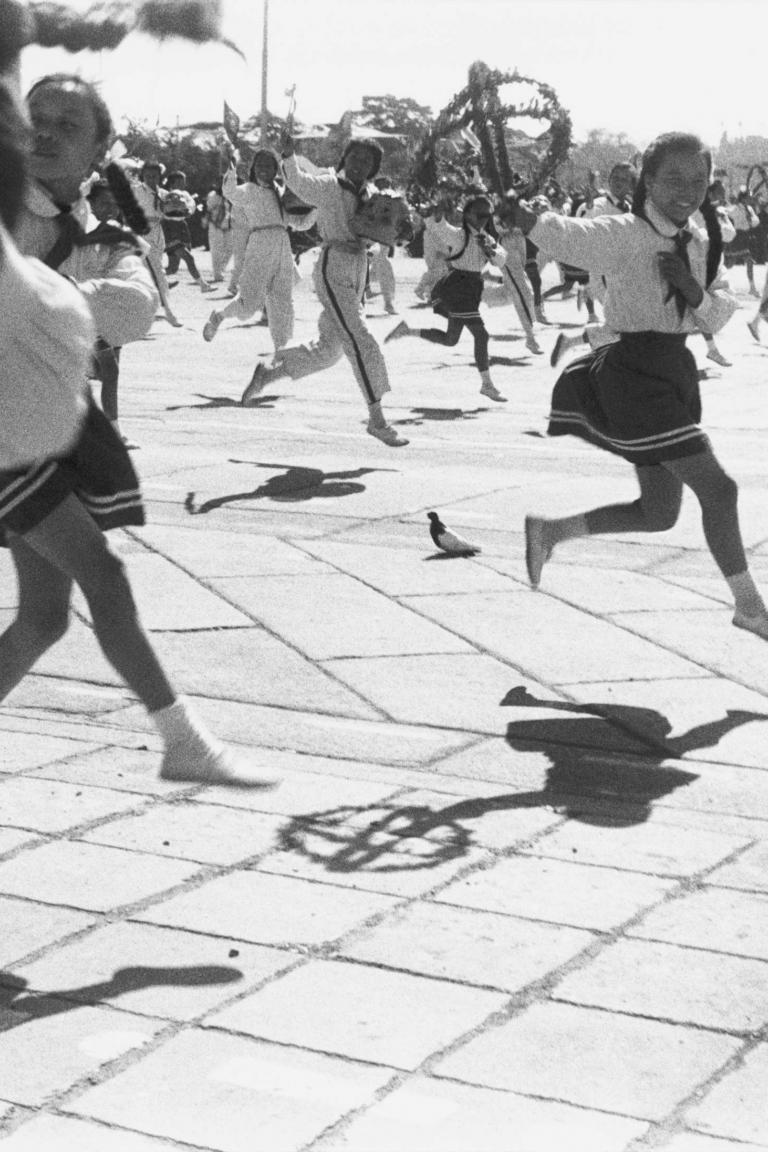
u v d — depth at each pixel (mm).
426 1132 3303
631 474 11602
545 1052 3641
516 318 27828
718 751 5910
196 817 5090
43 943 4176
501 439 13469
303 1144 3260
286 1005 3848
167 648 7145
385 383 12422
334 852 4820
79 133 4602
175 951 4141
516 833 5016
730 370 18844
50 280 3854
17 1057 3604
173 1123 3334
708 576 8477
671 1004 3875
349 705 6418
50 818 5059
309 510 10297
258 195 16984
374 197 12211
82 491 4195
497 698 6504
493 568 8641
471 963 4086
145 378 17922
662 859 4812
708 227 6418
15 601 7996
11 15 3588
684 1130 3324
